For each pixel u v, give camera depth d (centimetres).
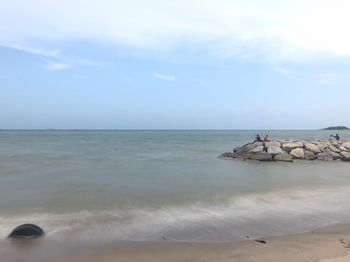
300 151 3556
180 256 857
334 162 3406
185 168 2658
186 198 1501
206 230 1073
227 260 824
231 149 5291
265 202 1451
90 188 1736
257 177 2198
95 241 969
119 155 3956
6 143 6988
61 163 2964
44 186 1788
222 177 2170
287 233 1052
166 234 1034
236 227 1107
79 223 1130
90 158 3506
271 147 3472
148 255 865
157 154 4166
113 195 1560
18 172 2333
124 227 1096
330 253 860
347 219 1214
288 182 1995
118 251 893
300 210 1327
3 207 1320
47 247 916
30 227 1006
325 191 1714
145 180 2012
